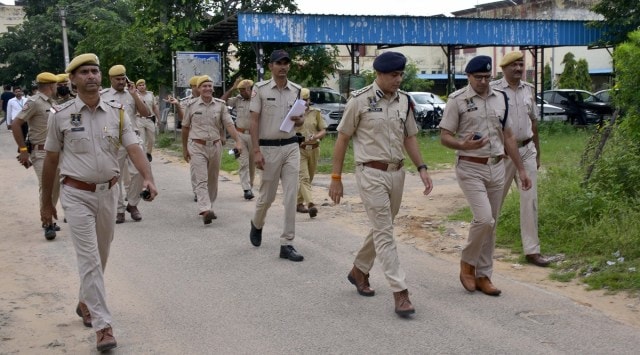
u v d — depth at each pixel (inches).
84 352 196.9
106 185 198.8
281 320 219.5
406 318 218.1
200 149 371.6
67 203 194.7
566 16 1353.3
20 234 353.4
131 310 231.6
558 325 209.2
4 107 1162.0
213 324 217.2
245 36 783.7
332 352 192.4
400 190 225.5
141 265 289.0
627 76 321.7
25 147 332.2
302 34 805.2
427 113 951.0
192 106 371.9
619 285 241.9
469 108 236.1
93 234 196.7
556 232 305.1
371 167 221.0
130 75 927.7
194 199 454.6
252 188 488.4
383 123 219.9
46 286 262.4
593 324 209.5
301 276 269.4
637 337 198.5
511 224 320.2
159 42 956.6
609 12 872.9
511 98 272.1
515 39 905.5
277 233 347.6
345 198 448.5
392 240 222.4
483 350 191.0
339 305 233.1
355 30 826.2
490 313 221.5
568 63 1353.3
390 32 841.5
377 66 220.1
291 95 294.2
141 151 205.5
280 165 293.9
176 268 283.6
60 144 198.1
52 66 1644.9
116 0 1678.2
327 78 1050.1
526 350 190.4
